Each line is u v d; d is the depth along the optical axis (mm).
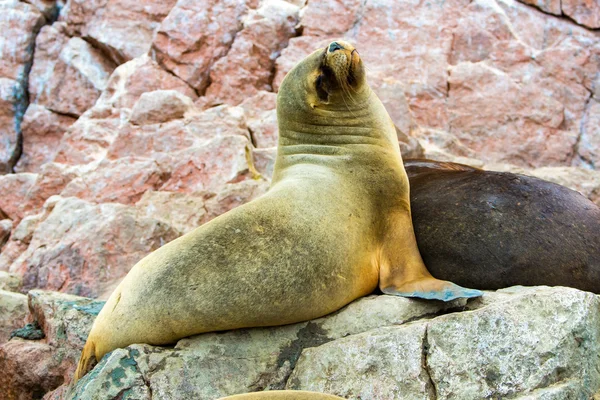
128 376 5398
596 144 12430
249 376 5531
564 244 6191
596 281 6152
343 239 6035
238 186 10352
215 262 5672
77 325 6699
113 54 14414
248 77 13195
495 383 5125
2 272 9594
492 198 6473
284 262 5746
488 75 12773
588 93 12844
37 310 7145
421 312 5824
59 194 11711
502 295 5844
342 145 6625
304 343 5754
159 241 9695
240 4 13867
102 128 12344
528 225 6277
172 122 11664
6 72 14555
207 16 13648
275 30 13570
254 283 5660
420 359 5324
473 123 12555
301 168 6562
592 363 5297
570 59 12977
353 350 5469
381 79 12188
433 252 6477
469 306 5777
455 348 5305
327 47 6738
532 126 12484
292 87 6902
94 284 9312
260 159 11281
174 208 10273
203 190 10562
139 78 13219
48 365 6570
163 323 5605
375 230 6363
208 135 11492
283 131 6941
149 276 5699
